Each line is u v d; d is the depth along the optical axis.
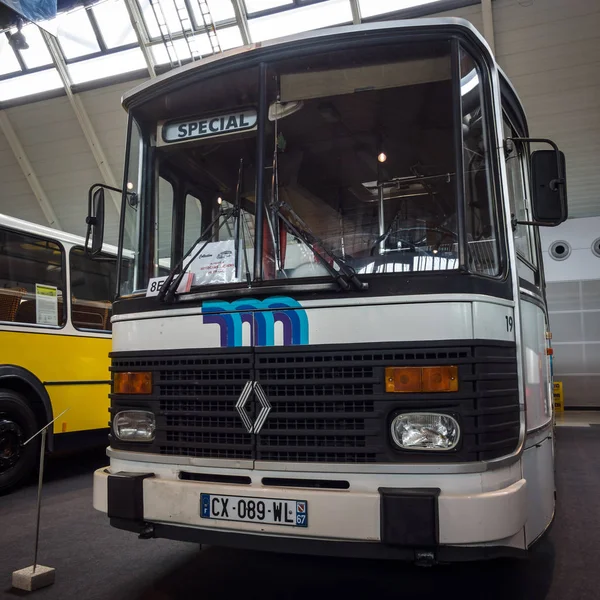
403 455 2.76
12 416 6.32
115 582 3.66
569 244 15.05
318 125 3.34
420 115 3.22
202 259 3.31
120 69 12.61
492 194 3.15
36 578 3.56
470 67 3.21
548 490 3.64
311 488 2.81
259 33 11.43
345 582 3.66
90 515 5.31
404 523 2.60
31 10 7.60
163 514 3.04
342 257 3.14
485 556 2.69
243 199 3.35
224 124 3.52
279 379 2.95
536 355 3.64
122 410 3.40
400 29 3.20
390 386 2.79
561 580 3.70
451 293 2.80
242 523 2.85
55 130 13.97
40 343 6.70
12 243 6.54
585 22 10.11
